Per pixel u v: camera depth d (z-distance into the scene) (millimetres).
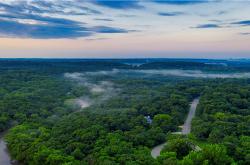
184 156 95750
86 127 125312
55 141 112312
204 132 119438
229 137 105750
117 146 100062
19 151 110188
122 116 143000
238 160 92312
